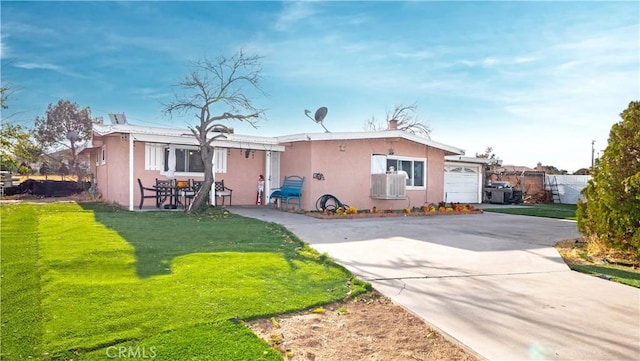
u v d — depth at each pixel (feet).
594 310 12.90
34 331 10.21
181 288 13.75
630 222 20.93
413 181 50.90
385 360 9.52
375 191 46.06
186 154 45.24
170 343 9.74
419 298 13.88
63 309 11.61
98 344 9.57
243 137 44.98
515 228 32.76
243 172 48.70
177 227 27.40
